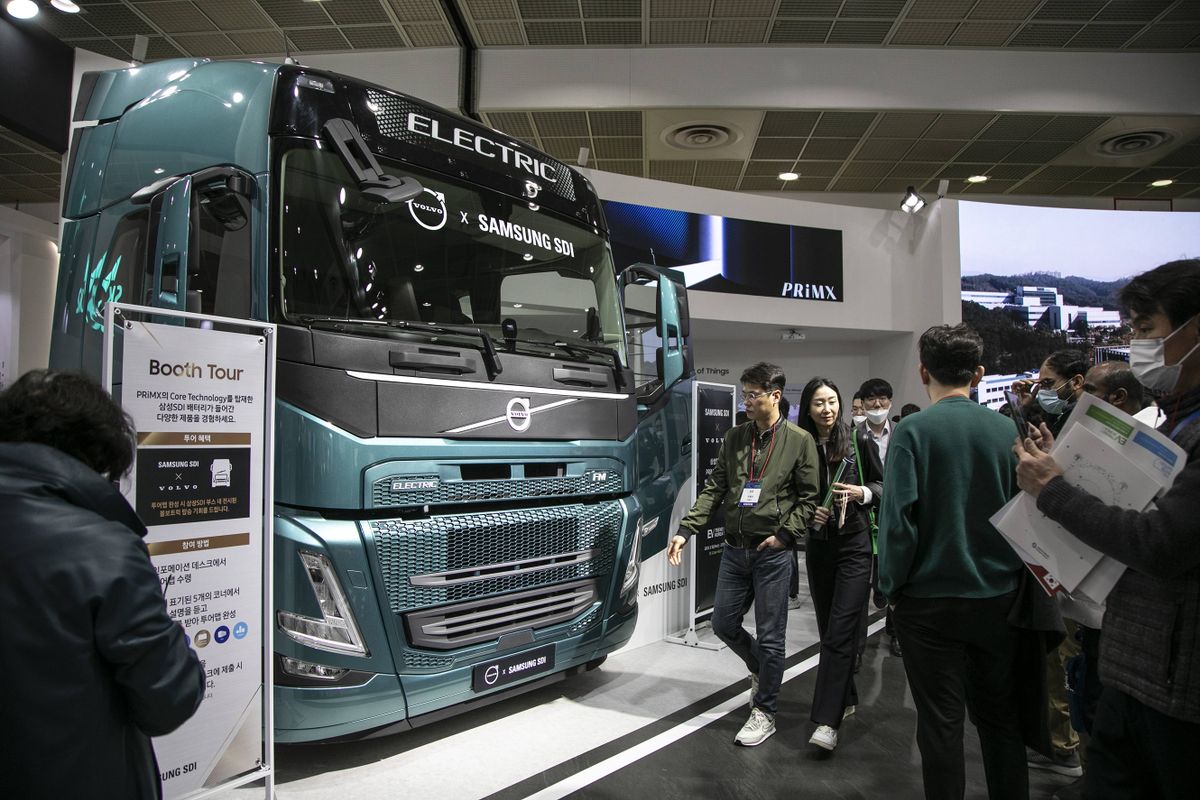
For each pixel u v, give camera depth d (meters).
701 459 5.14
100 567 1.19
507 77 8.80
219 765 2.31
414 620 2.80
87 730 1.17
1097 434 1.59
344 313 2.80
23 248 9.87
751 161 10.73
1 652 1.14
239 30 8.34
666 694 3.89
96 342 3.30
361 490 2.67
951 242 9.14
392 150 3.10
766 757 3.13
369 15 8.06
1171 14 8.05
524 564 3.19
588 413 3.51
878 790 2.84
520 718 3.52
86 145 3.71
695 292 8.77
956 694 2.17
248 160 2.82
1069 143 9.92
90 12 7.97
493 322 3.32
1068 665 2.48
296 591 2.59
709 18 8.18
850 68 8.82
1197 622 1.36
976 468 2.12
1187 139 9.74
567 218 3.85
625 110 8.88
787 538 3.28
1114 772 1.54
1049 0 7.80
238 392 2.38
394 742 3.20
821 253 9.43
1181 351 1.50
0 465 1.21
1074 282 9.23
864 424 5.00
